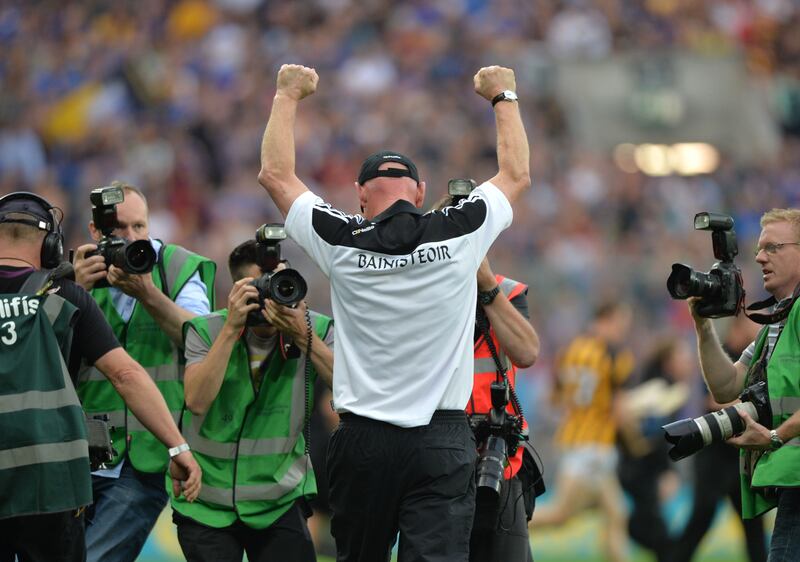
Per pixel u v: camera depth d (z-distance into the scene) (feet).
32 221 65.00
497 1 304.30
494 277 70.59
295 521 73.92
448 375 63.52
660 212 254.27
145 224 80.02
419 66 286.25
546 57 271.08
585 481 133.49
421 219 64.34
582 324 188.96
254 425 73.67
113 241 74.13
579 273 193.16
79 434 62.23
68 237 249.55
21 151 272.92
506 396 70.74
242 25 301.63
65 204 255.70
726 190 261.24
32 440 61.05
